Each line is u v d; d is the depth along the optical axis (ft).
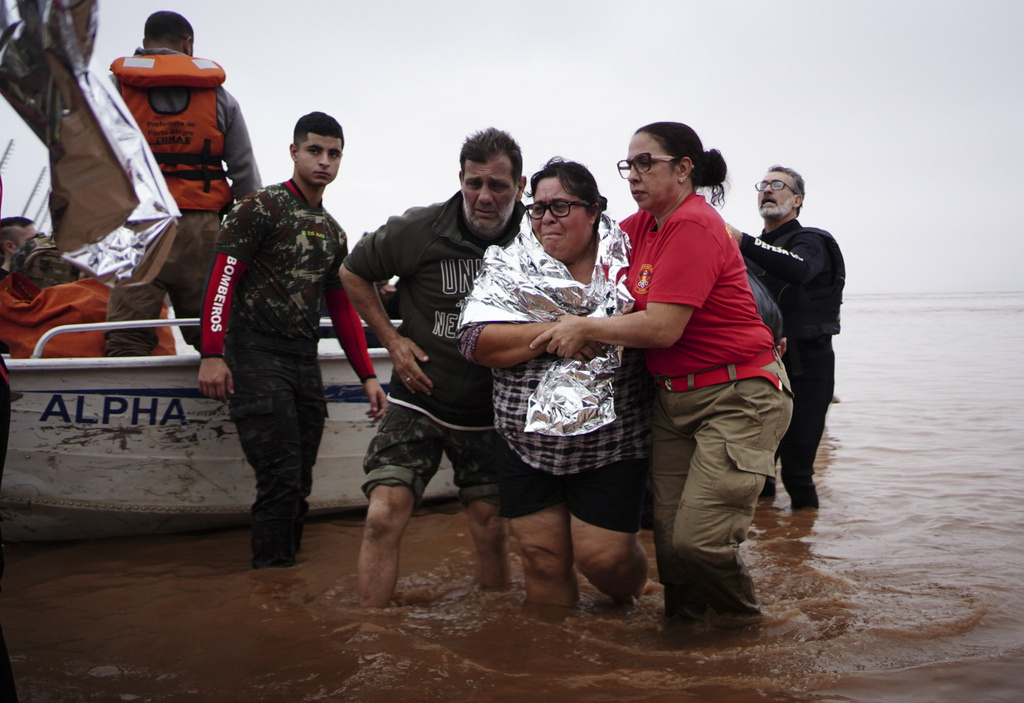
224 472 15.02
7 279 15.99
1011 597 11.19
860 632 9.99
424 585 12.46
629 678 8.79
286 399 13.16
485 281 10.46
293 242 13.07
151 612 11.14
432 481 17.71
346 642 9.91
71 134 7.35
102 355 15.83
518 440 10.57
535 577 11.18
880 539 14.34
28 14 7.07
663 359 10.39
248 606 11.27
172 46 15.89
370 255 11.71
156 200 7.63
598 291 10.18
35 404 13.64
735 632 10.27
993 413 28.27
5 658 6.90
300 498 13.88
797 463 16.49
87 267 7.61
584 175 10.27
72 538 14.79
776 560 13.25
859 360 52.47
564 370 9.98
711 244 9.69
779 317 11.83
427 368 11.66
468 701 8.34
